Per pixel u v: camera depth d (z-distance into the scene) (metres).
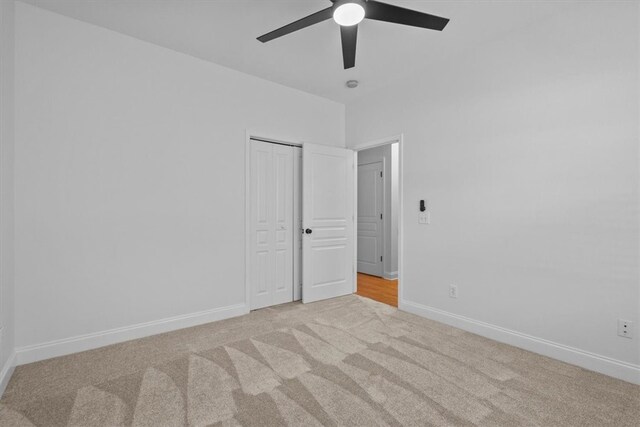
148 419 1.65
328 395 1.86
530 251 2.48
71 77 2.43
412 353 2.42
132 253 2.70
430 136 3.22
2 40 1.99
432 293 3.20
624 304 2.05
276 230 3.70
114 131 2.62
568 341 2.29
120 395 1.86
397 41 2.75
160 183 2.84
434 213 3.17
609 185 2.11
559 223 2.33
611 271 2.11
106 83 2.58
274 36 2.12
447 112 3.06
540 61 2.42
